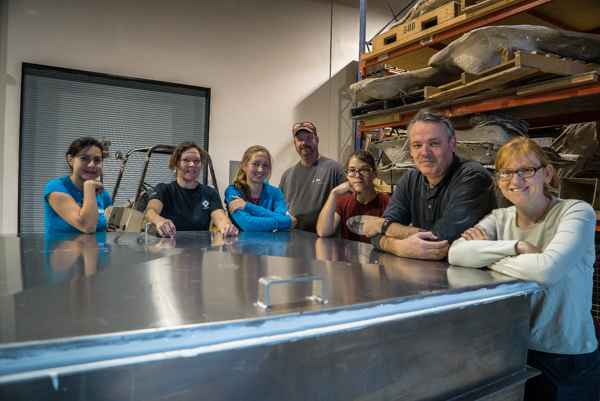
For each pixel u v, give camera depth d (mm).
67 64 4449
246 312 567
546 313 1100
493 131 2248
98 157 1864
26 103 4316
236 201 2041
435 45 2865
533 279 912
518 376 932
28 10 4266
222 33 5254
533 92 1989
